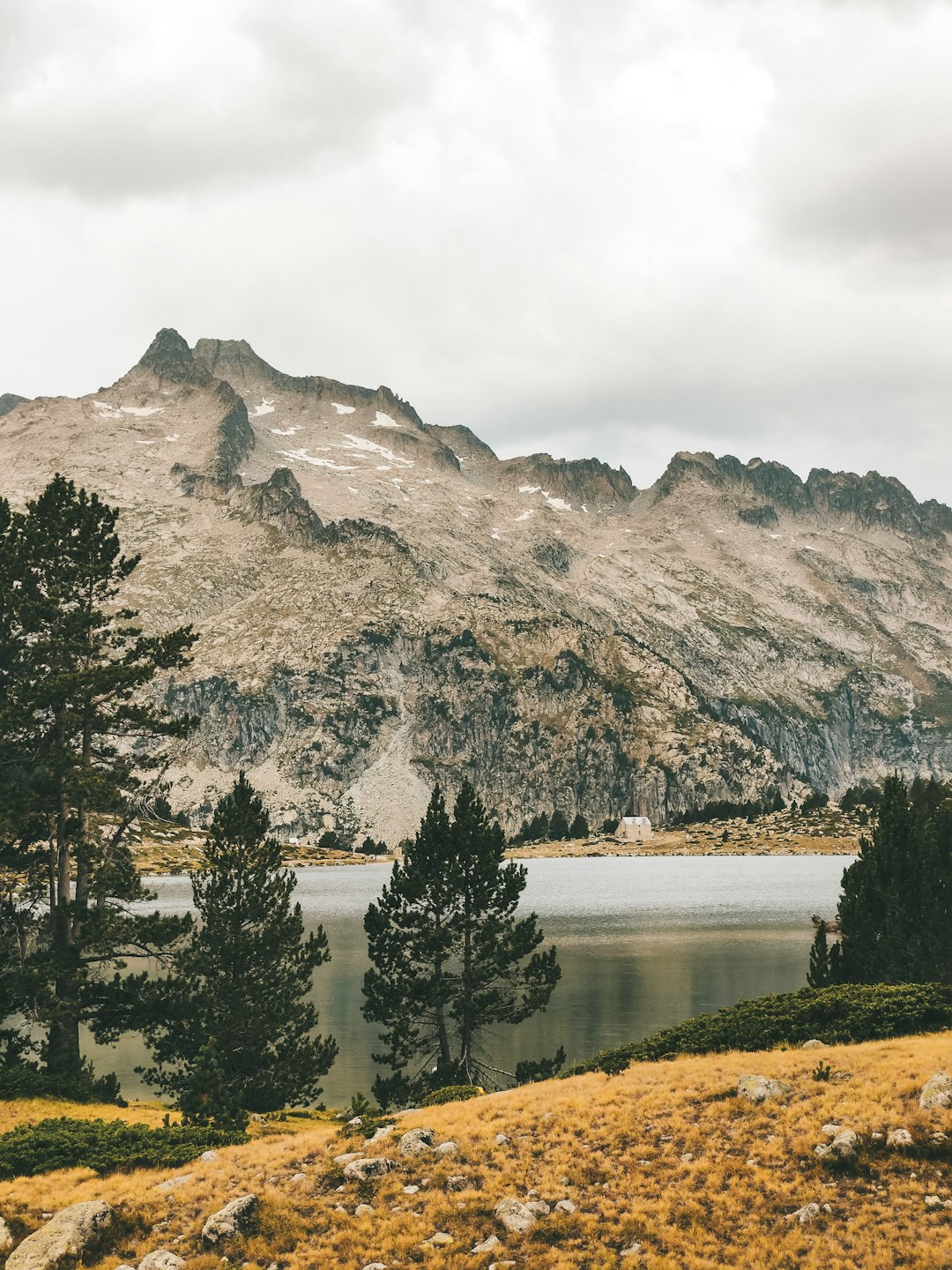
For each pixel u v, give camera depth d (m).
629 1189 26.48
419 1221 25.94
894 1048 32.97
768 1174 26.02
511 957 61.25
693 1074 33.19
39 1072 48.50
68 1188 29.47
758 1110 29.27
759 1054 34.94
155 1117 43.69
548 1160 28.61
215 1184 29.02
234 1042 53.06
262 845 58.91
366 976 60.97
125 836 55.28
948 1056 30.94
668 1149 28.08
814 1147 26.78
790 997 40.69
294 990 57.28
